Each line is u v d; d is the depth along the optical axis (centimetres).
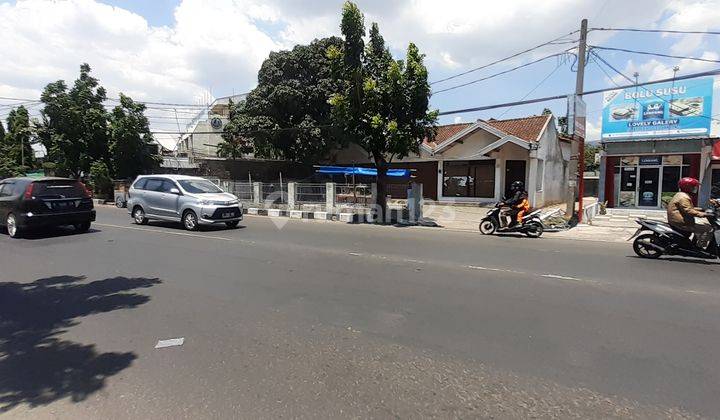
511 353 393
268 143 2525
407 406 305
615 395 319
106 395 325
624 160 2102
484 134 2261
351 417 292
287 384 338
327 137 2459
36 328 467
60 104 2692
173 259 829
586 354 390
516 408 302
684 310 514
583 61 1543
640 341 419
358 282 648
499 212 1261
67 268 754
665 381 339
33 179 1135
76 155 2783
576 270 737
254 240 1084
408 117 1551
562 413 296
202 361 380
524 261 820
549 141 2336
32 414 302
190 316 498
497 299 559
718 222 813
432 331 448
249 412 299
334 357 387
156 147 3075
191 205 1280
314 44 2498
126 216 1755
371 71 1581
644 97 1961
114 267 759
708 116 1830
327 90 2377
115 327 466
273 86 2450
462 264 786
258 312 511
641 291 600
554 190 2473
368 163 2822
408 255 877
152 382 344
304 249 945
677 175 1984
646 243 863
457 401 312
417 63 1530
